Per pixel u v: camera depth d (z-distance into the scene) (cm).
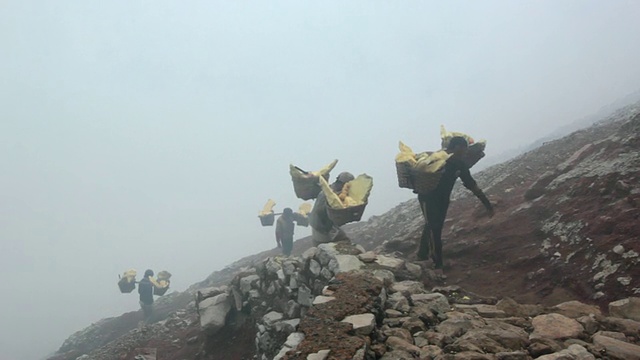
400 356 348
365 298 457
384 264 649
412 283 571
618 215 645
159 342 1004
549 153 1272
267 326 702
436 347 363
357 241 1402
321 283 660
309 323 418
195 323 1059
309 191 823
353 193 713
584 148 1011
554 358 316
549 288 609
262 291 821
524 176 1156
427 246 837
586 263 604
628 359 326
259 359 709
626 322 396
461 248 845
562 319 404
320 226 798
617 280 531
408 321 429
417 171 734
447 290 576
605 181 760
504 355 327
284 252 1438
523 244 768
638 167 737
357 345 351
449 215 1110
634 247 558
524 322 424
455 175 793
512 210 926
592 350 339
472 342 355
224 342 830
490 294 655
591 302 530
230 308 862
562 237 702
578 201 773
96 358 1026
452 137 858
